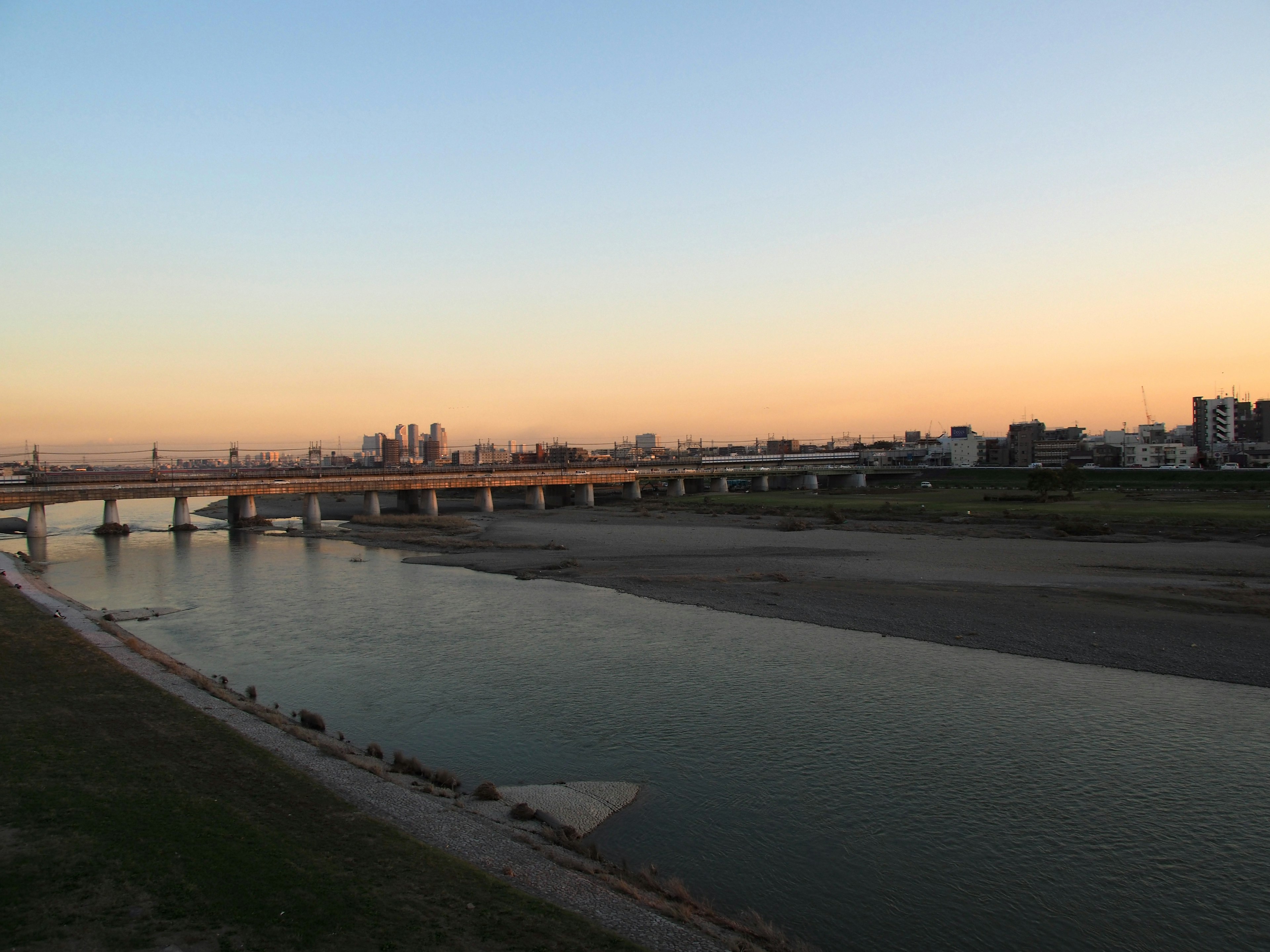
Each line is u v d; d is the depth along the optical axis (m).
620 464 188.38
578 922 16.48
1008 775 26.91
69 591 63.53
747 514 126.25
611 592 61.38
